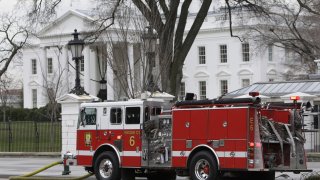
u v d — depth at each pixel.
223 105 29.58
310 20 94.62
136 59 59.25
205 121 29.97
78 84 43.12
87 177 34.59
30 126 97.94
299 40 84.75
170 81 57.16
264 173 31.19
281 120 30.45
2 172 41.38
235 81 144.00
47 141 74.38
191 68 150.88
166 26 57.16
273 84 69.62
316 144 56.50
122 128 32.88
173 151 30.89
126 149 32.69
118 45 60.25
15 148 65.75
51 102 88.69
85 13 134.38
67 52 130.25
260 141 28.92
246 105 28.94
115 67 66.19
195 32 59.31
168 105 33.16
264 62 141.00
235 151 29.03
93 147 33.81
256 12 64.25
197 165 30.00
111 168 33.03
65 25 137.00
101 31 58.69
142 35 55.94
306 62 92.69
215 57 147.50
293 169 30.25
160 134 31.77
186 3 58.53
